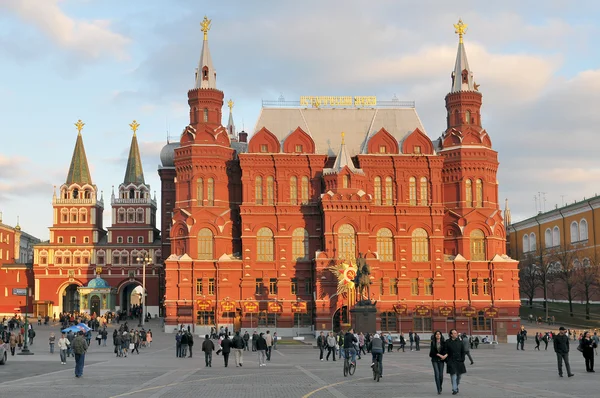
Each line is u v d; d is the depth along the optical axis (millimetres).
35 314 162750
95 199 169250
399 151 128250
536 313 156750
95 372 54438
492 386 42188
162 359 71688
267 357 70312
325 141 131125
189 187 126125
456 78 131125
